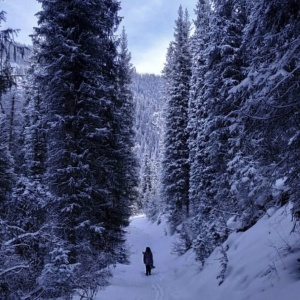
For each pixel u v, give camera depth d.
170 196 29.27
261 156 6.79
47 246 8.63
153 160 87.88
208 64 17.45
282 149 6.17
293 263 6.96
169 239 31.59
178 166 28.20
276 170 6.17
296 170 5.86
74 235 12.14
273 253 8.08
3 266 7.39
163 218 46.22
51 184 13.12
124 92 25.64
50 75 13.16
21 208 9.20
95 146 13.95
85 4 13.27
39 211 9.39
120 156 18.78
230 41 16.30
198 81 21.98
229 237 12.75
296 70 5.50
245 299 7.07
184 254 19.86
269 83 5.69
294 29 6.16
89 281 9.54
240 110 6.20
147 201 75.25
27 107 25.69
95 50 14.08
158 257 25.50
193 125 24.02
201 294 9.96
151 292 12.20
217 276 9.81
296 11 6.29
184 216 25.50
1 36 8.03
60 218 11.68
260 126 6.04
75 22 13.72
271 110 5.80
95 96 13.81
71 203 12.48
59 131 13.37
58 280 7.20
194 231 18.97
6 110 29.00
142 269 18.92
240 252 10.27
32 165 22.00
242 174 11.03
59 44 13.03
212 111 17.05
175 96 29.20
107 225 18.03
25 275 7.50
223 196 15.96
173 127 29.39
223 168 17.20
